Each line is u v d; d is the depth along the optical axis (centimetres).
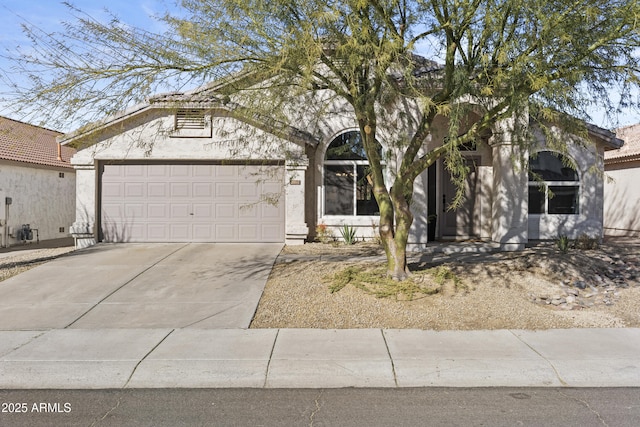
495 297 884
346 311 812
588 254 1197
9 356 630
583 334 717
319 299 866
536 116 902
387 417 480
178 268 1104
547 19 735
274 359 615
